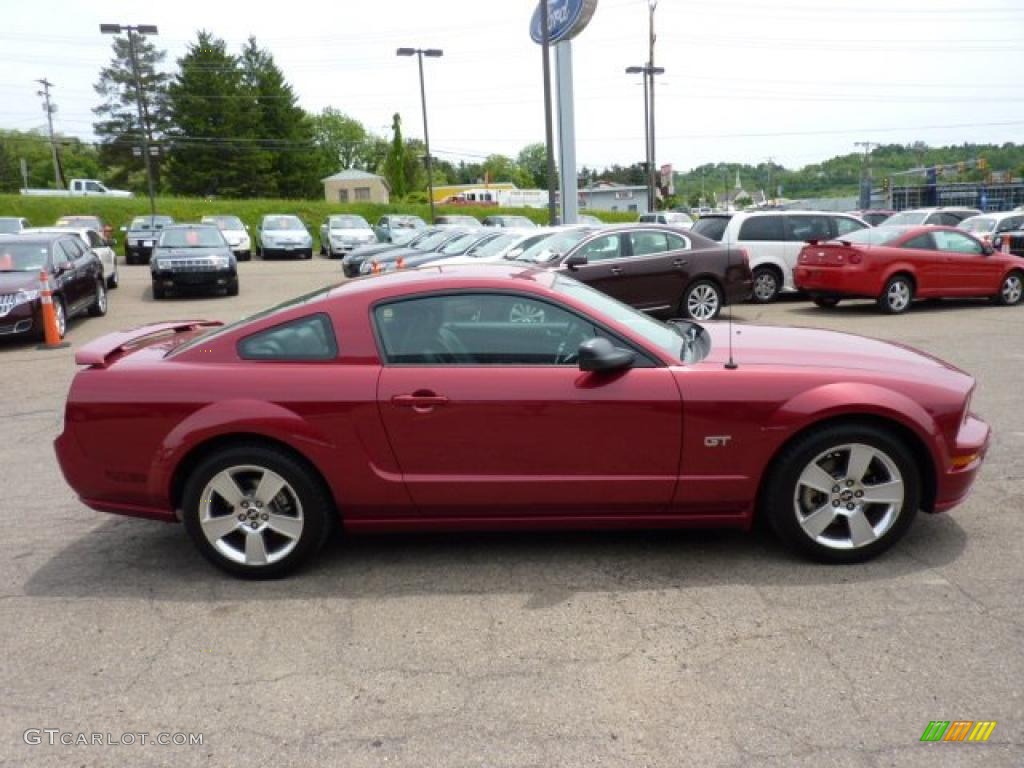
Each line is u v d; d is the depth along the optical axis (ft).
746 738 8.75
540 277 13.79
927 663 10.03
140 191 232.94
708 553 13.43
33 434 21.98
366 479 12.48
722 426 12.32
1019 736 8.68
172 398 12.49
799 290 45.06
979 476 16.58
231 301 55.06
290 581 12.87
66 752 8.84
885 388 12.41
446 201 239.09
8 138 312.29
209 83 207.92
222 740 8.99
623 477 12.49
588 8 67.21
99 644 11.09
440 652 10.65
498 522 12.86
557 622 11.32
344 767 8.49
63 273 39.81
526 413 12.27
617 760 8.46
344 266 65.51
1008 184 152.56
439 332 12.71
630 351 12.57
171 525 15.53
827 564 12.85
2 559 13.98
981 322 37.68
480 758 8.56
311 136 226.79
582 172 356.38
